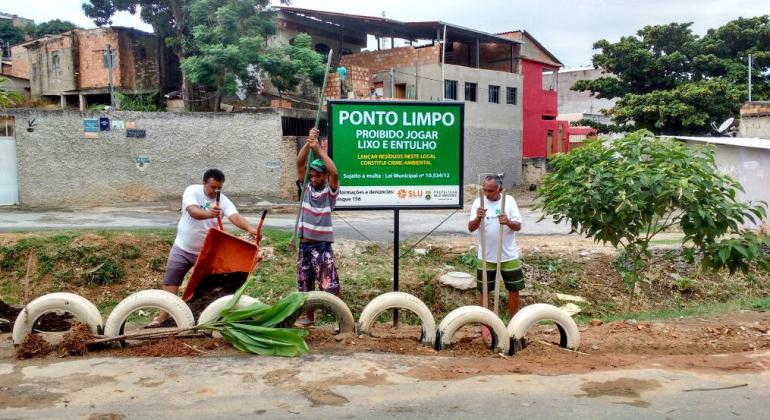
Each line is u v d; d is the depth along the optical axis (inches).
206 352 211.6
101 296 398.6
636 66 1252.5
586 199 321.7
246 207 792.3
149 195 850.1
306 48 1031.0
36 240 422.6
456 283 415.5
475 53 1312.7
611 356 224.8
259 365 199.2
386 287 410.3
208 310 222.5
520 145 1337.4
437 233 596.4
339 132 266.1
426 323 230.8
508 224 263.6
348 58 1247.5
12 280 398.6
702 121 1104.2
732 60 1247.5
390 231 597.3
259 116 905.5
